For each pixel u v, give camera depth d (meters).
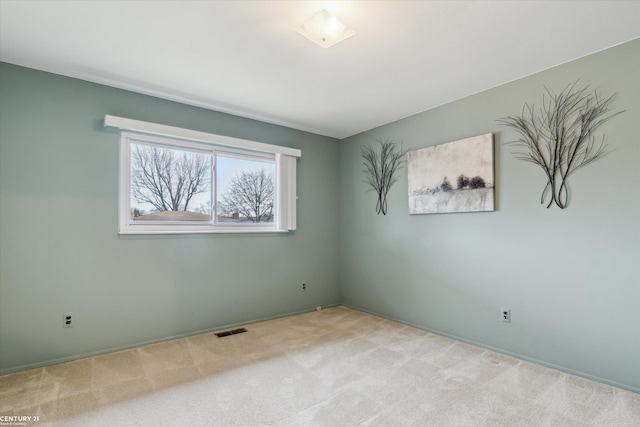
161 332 3.03
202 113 3.32
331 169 4.43
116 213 2.83
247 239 3.61
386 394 2.09
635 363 2.11
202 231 3.28
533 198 2.59
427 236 3.38
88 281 2.69
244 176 3.69
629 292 2.14
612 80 2.21
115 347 2.79
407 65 2.46
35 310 2.48
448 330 3.17
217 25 1.95
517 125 2.69
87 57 2.34
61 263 2.58
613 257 2.21
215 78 2.67
